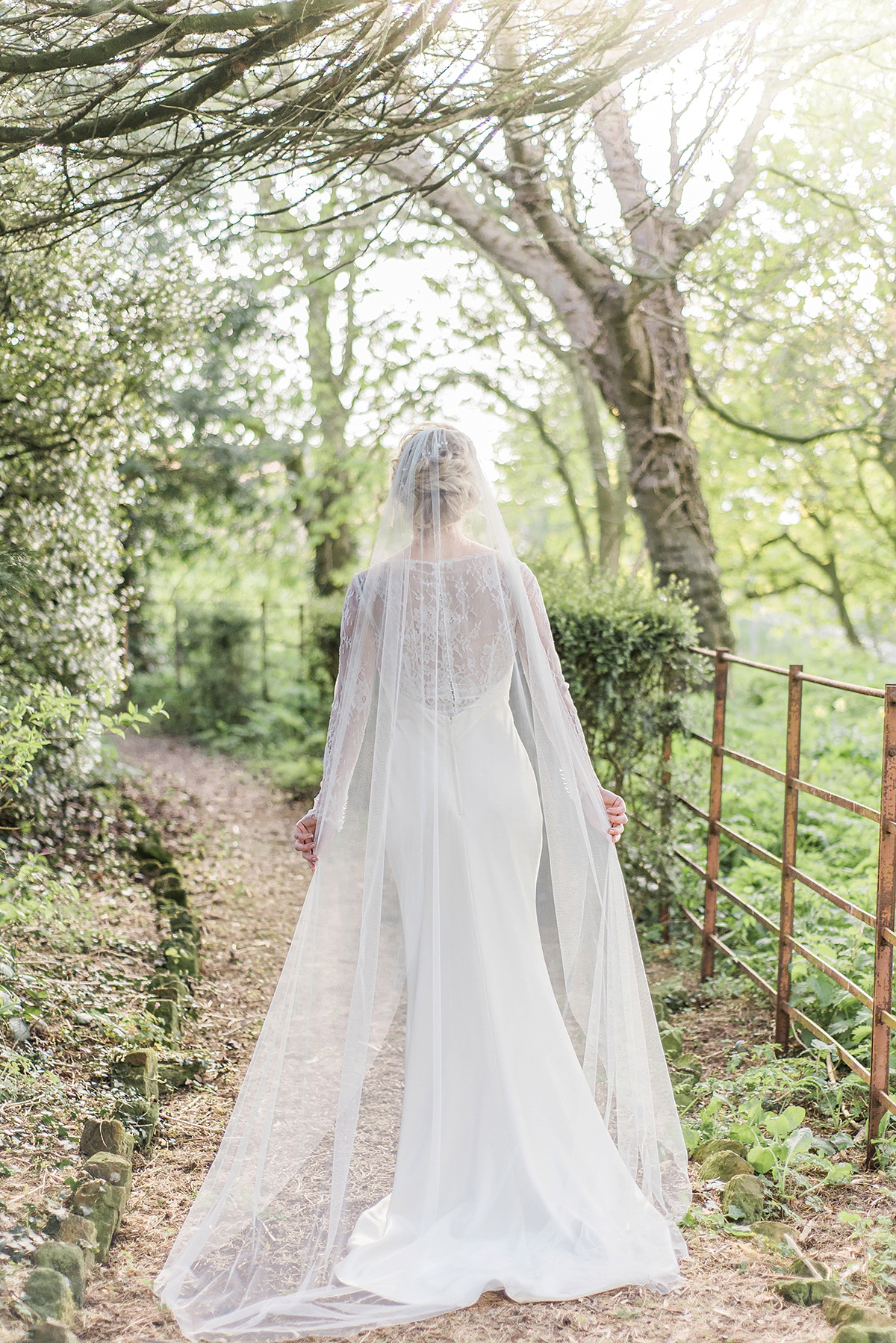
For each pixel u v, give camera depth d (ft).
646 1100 9.04
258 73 12.09
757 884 18.02
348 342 40.96
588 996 9.25
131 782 29.78
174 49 11.30
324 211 28.22
